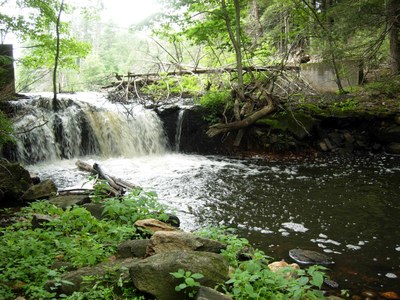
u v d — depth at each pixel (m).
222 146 14.12
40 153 12.34
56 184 9.54
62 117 13.05
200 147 14.34
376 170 11.28
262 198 8.83
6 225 6.49
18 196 8.16
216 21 15.17
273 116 13.97
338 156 13.19
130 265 3.99
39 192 8.11
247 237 6.70
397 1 12.32
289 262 5.75
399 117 13.27
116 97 16.50
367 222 7.37
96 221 5.48
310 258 5.75
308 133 13.38
